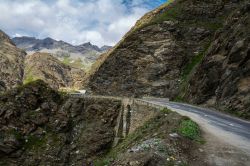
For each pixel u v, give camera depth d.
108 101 67.69
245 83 41.53
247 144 19.78
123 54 99.19
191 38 92.81
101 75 100.19
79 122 66.62
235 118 35.69
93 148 60.00
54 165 58.03
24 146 59.97
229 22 59.53
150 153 15.83
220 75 51.91
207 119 32.12
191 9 98.69
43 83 71.06
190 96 62.88
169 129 21.47
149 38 98.00
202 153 17.28
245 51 44.84
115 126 63.28
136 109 54.09
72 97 70.75
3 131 60.25
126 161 15.07
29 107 65.62
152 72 91.81
